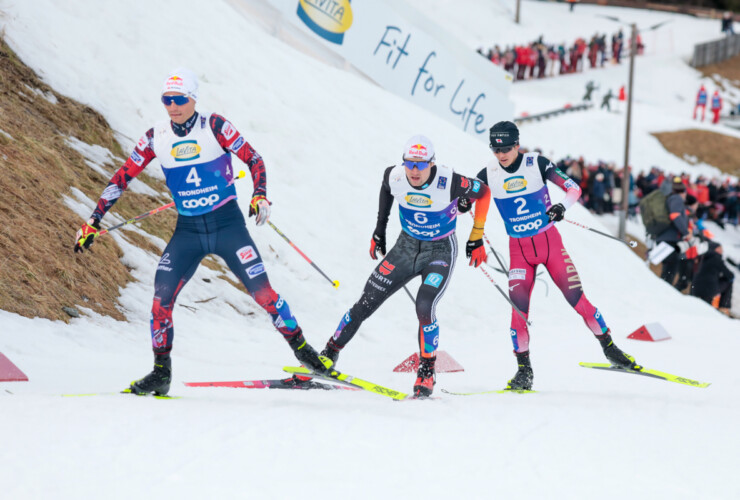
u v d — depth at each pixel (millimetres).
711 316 26969
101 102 21562
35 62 20766
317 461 6770
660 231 31516
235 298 18109
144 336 14273
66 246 15023
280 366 13820
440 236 10547
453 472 6684
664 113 75125
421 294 10297
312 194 24188
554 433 8141
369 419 8289
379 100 32344
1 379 9648
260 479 6262
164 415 7961
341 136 27797
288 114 26922
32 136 17891
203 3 29562
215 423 7762
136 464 6480
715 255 29453
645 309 25484
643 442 7961
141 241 17672
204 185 9008
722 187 55281
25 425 7316
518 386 11461
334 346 10727
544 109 71688
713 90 88188
